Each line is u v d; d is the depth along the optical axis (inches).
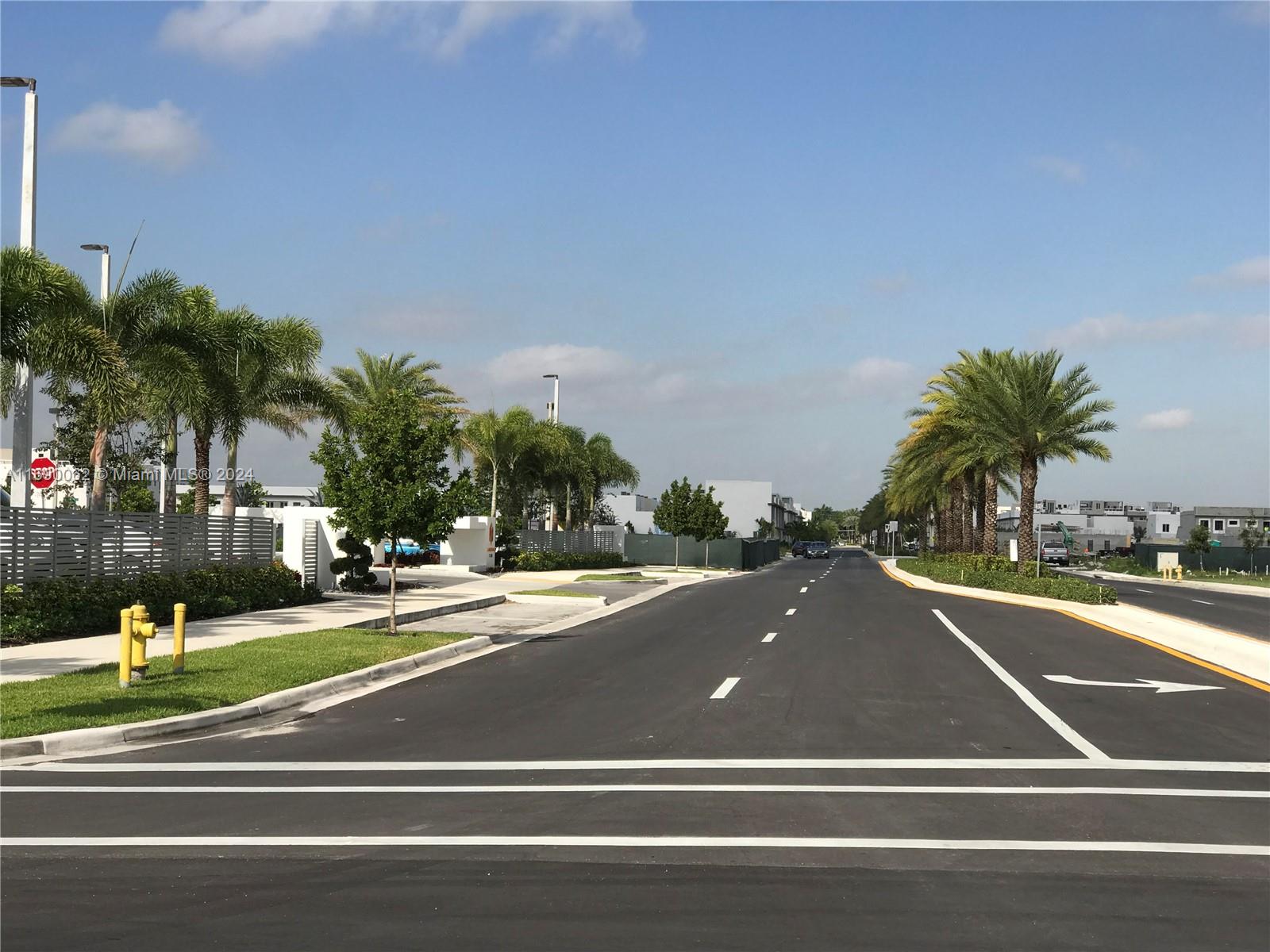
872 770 391.2
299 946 221.6
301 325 1168.8
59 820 323.0
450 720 499.5
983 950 220.1
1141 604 1455.5
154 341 959.0
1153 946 222.8
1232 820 325.7
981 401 1672.0
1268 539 4520.2
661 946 221.0
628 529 4028.1
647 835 305.3
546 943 222.5
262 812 332.5
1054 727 479.2
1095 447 1635.1
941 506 2598.4
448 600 1190.9
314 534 1248.8
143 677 551.2
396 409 837.8
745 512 5551.2
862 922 235.5
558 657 749.9
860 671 666.8
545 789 361.7
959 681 625.6
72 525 806.5
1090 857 285.9
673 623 1027.3
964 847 293.9
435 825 316.2
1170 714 519.2
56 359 796.6
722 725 483.2
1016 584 1450.5
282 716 507.8
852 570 2748.5
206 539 1007.6
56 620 739.4
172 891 256.5
